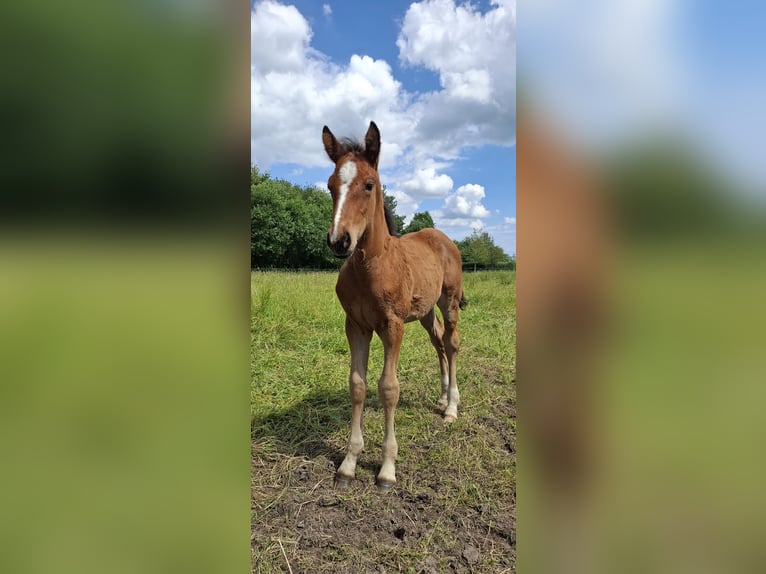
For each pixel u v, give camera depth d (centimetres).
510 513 266
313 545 241
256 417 365
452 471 307
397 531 255
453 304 407
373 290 287
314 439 344
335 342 556
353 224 252
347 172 257
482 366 514
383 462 301
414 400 423
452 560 233
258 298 624
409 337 627
